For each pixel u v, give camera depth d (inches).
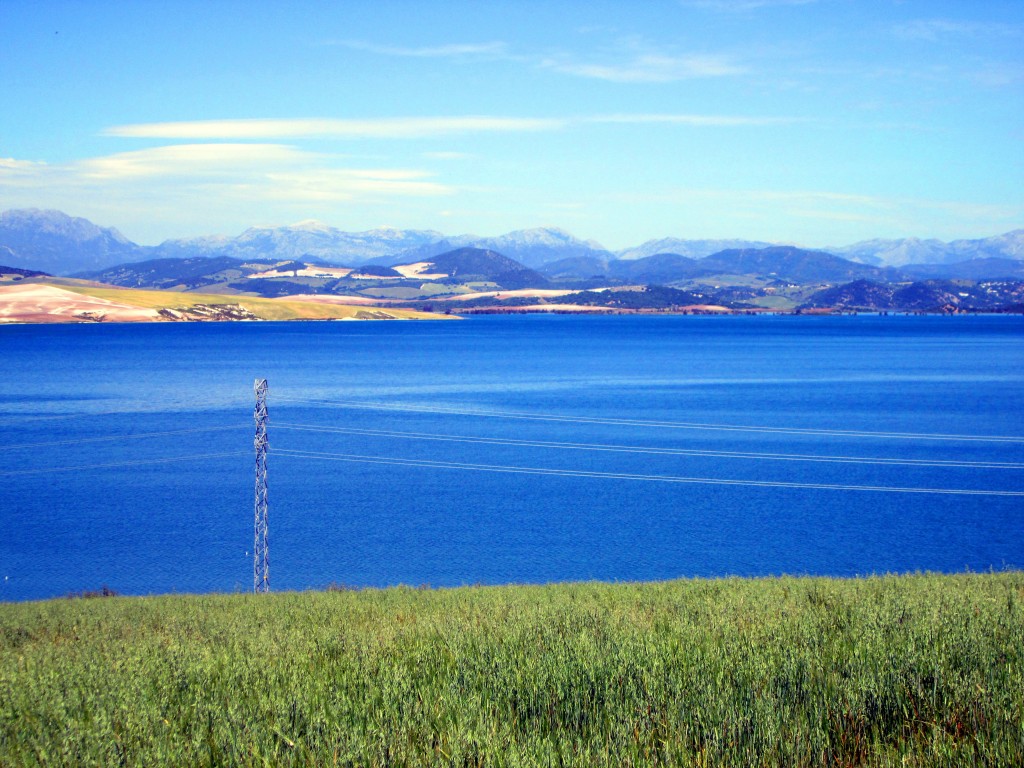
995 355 6328.7
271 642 473.7
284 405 3457.2
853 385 4133.9
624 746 267.9
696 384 4212.6
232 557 1465.3
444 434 2728.8
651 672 339.9
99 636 637.3
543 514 1738.4
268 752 275.6
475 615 567.2
